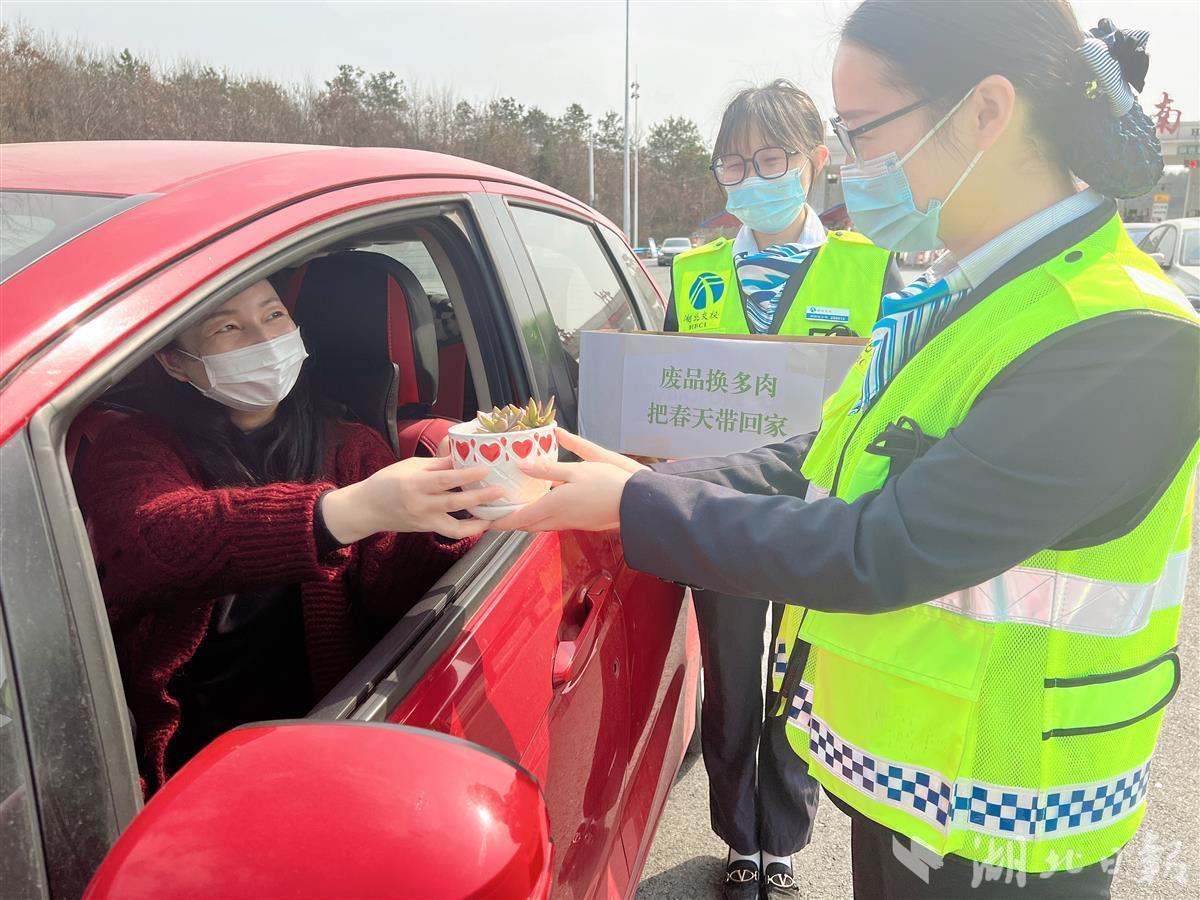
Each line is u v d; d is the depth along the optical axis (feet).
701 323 7.04
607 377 5.70
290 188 3.89
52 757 2.30
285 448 4.87
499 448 3.34
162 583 3.86
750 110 6.54
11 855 2.19
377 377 5.79
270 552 3.67
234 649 4.58
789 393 5.35
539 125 195.31
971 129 2.95
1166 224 29.84
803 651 3.84
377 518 3.52
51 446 2.51
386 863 2.04
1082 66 2.78
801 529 2.92
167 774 4.34
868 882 3.83
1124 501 2.77
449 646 3.48
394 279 5.88
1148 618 3.07
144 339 2.88
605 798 4.59
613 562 5.21
